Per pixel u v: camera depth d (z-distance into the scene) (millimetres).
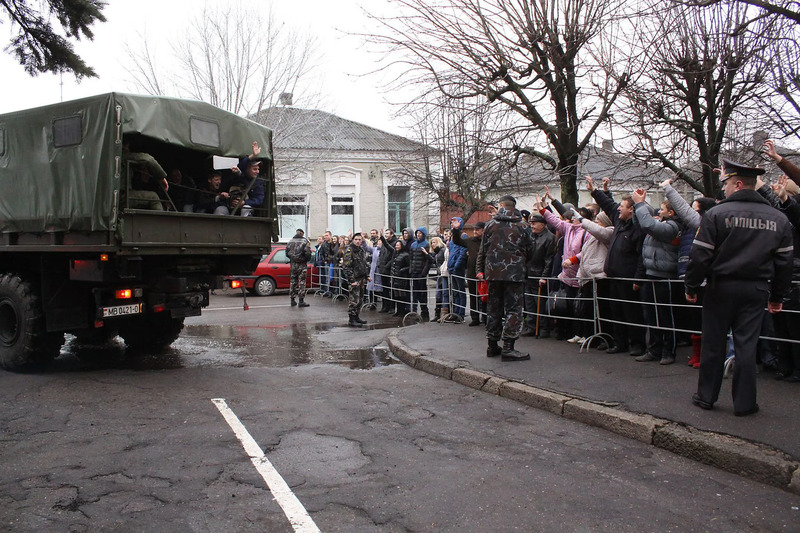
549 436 4910
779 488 3844
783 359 5691
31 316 7230
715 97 11188
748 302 4668
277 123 23609
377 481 3941
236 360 8164
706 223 4750
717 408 4945
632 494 3766
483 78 12492
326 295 17875
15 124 7426
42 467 4176
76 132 6836
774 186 5621
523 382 6180
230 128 7953
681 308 6578
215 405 5742
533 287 8820
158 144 8180
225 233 7773
